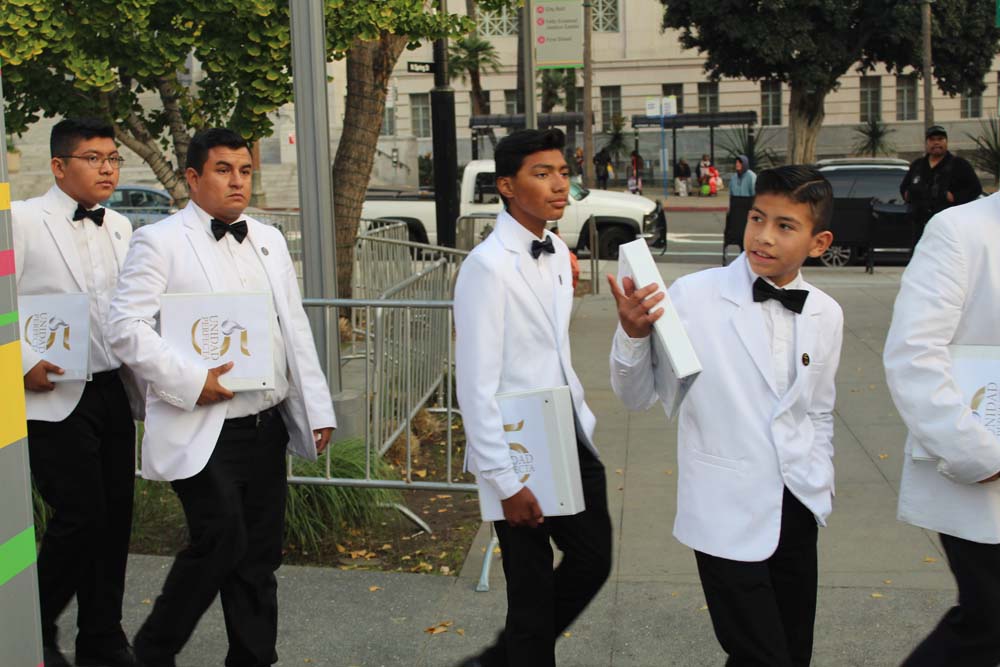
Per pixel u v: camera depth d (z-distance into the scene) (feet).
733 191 59.11
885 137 140.46
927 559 16.08
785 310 9.89
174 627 11.73
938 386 9.57
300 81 20.11
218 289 12.14
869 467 20.51
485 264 10.82
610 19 146.00
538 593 11.05
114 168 13.21
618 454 21.90
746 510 9.75
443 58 42.93
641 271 9.84
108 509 13.28
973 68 101.86
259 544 12.46
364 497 17.92
